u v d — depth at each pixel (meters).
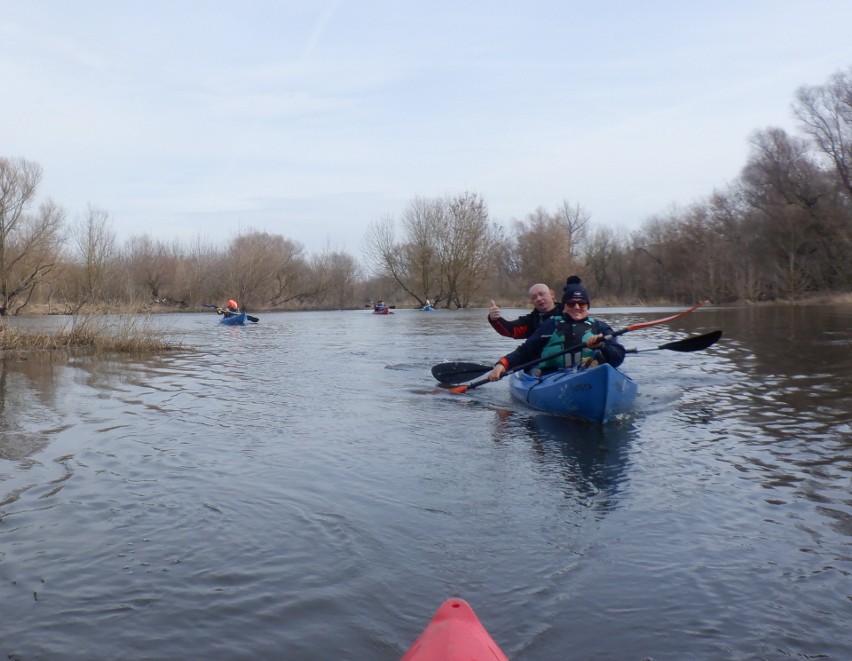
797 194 38.50
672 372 9.30
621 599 2.83
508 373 7.43
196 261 41.44
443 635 1.88
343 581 3.01
